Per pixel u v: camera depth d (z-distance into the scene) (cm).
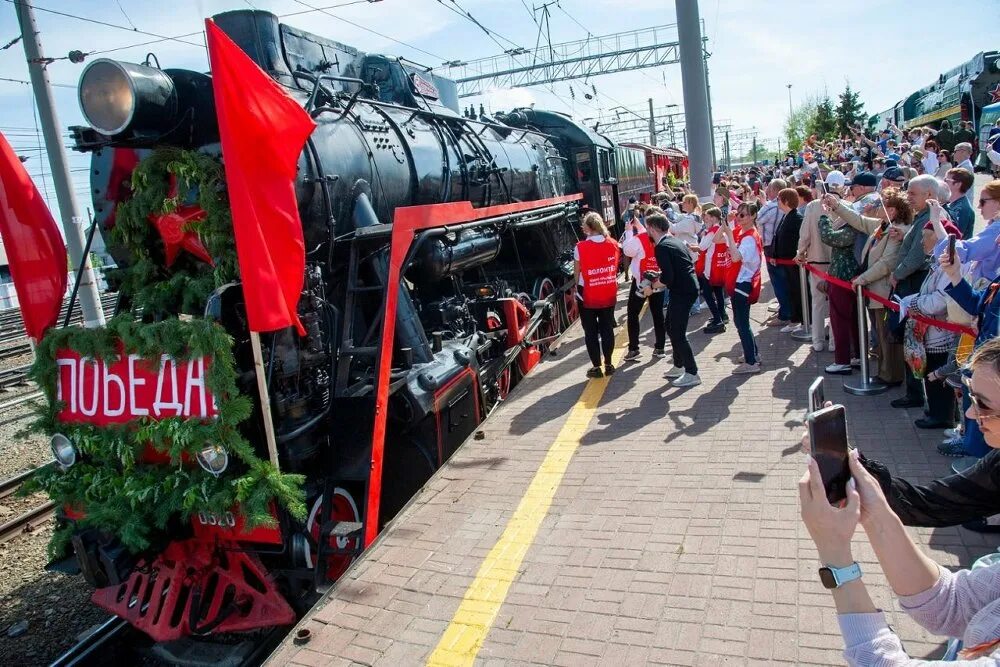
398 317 488
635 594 310
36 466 763
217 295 352
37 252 411
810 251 638
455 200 668
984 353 165
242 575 392
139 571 399
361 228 466
